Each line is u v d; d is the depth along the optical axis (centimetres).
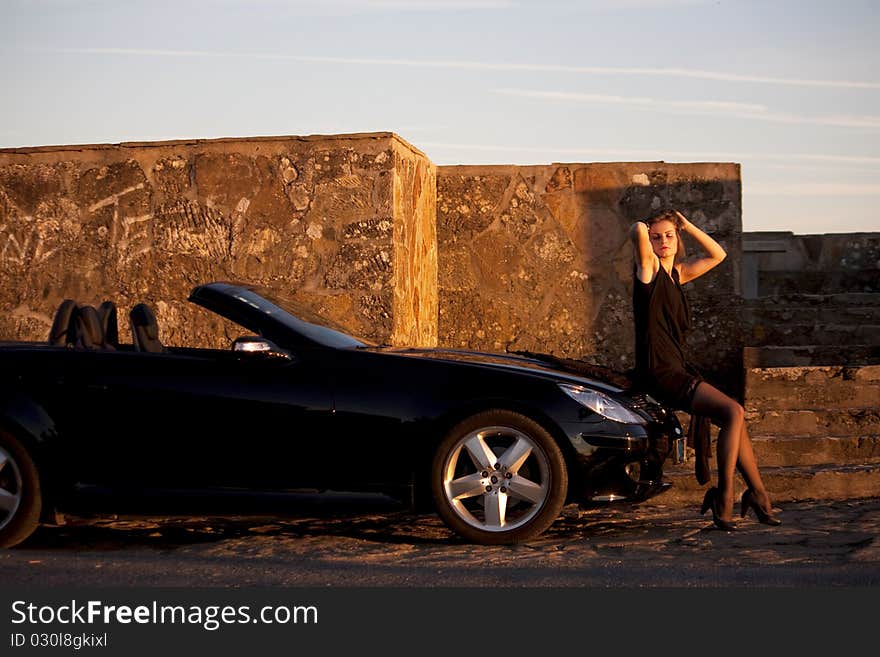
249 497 619
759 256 1260
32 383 625
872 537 626
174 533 682
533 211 1053
